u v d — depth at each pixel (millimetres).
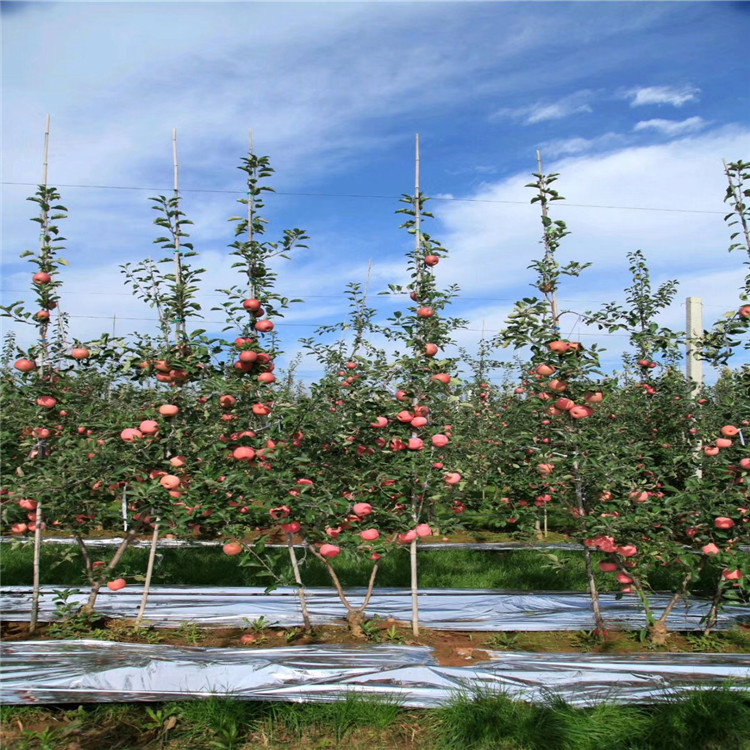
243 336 4578
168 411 4324
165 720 3338
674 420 7406
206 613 4875
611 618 4812
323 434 4566
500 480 5109
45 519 4660
